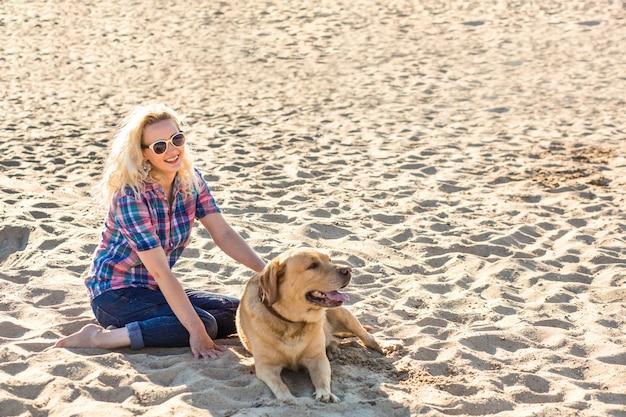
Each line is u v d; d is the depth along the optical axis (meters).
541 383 4.55
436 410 4.09
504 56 17.59
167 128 4.67
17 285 5.84
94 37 19.84
